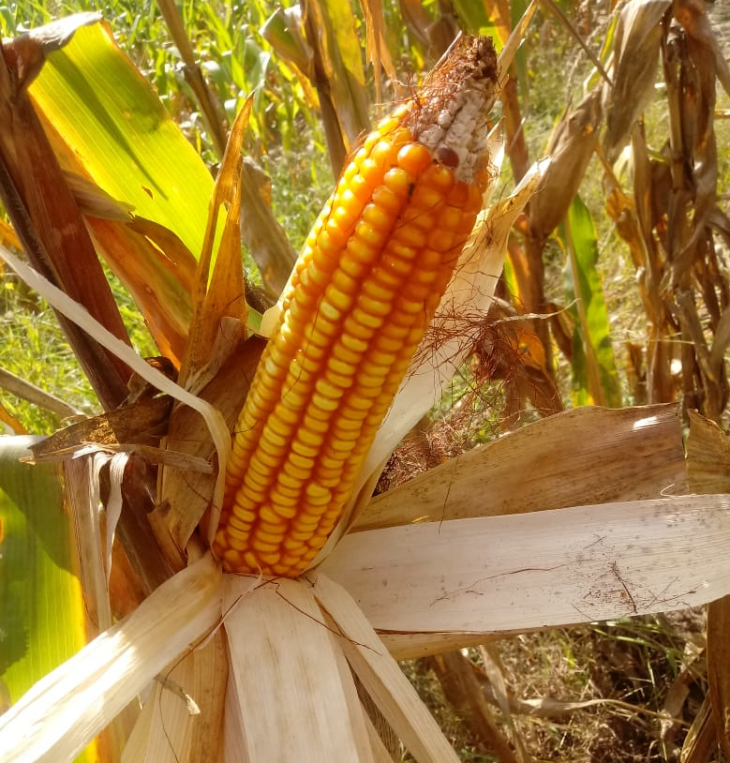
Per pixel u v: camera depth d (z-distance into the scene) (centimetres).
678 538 25
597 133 41
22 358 54
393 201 16
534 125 85
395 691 24
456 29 40
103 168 29
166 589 22
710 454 27
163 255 28
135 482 25
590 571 25
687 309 45
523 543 26
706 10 41
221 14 85
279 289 37
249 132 83
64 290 24
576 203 45
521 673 46
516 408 33
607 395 48
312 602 24
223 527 24
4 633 23
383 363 19
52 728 19
